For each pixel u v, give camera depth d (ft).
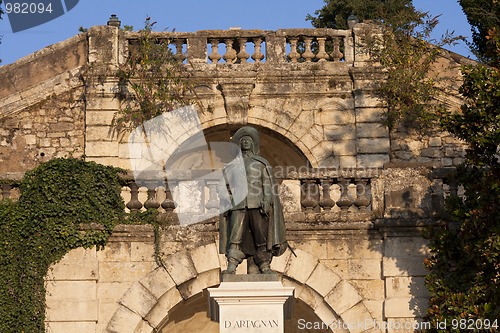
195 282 70.85
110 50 92.17
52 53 92.43
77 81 92.07
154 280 70.44
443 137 91.71
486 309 64.13
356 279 70.90
